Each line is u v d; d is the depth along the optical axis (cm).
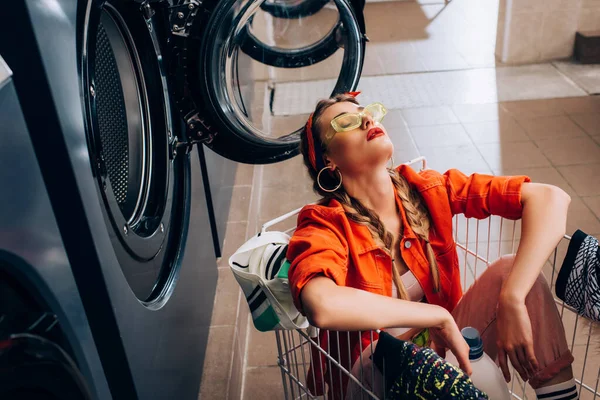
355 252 145
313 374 163
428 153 356
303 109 405
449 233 158
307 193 331
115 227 133
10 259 90
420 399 120
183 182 191
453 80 447
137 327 138
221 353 205
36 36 101
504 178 157
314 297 126
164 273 175
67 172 110
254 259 144
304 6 237
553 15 454
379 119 145
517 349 140
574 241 146
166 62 175
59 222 114
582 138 359
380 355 127
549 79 439
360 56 218
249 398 210
